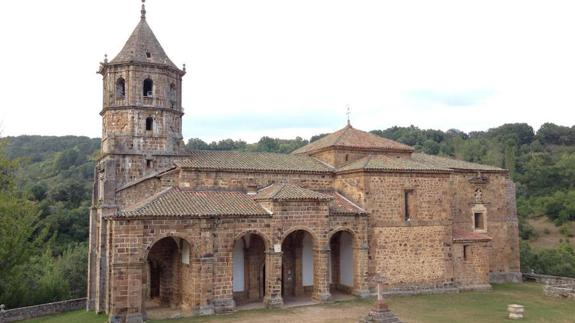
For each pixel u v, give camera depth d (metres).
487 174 45.56
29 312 35.16
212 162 36.53
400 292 36.19
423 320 27.70
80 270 53.94
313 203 33.78
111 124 35.34
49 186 86.94
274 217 32.38
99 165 37.09
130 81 35.44
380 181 36.75
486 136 139.25
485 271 39.69
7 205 41.22
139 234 28.16
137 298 27.72
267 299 31.70
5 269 39.59
